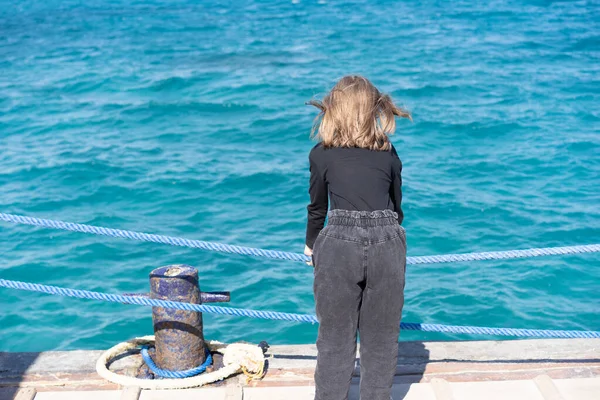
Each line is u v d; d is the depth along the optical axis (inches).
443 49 965.8
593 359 184.7
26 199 486.9
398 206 143.7
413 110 692.7
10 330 334.3
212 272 386.3
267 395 170.4
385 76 832.9
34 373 179.3
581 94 741.3
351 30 1103.6
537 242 420.5
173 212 469.7
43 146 594.6
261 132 634.2
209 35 1087.6
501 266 390.0
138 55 956.6
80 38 1074.1
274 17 1226.0
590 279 375.9
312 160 137.6
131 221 455.2
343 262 130.9
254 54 954.1
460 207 466.6
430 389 171.9
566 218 449.1
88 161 554.9
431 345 191.9
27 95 763.4
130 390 169.8
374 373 141.9
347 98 135.1
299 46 1000.2
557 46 975.0
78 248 413.4
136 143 604.1
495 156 562.6
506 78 814.5
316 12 1259.8
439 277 379.9
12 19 1238.3
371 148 135.9
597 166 536.4
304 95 753.6
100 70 872.3
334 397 142.0
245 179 521.0
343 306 133.8
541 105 703.7
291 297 360.2
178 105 721.6
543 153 566.6
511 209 463.2
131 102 733.3
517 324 336.8
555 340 193.9
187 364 181.3
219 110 705.0
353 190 133.3
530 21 1144.8
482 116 667.4
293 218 459.2
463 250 413.4
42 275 384.5
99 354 188.7
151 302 171.3
